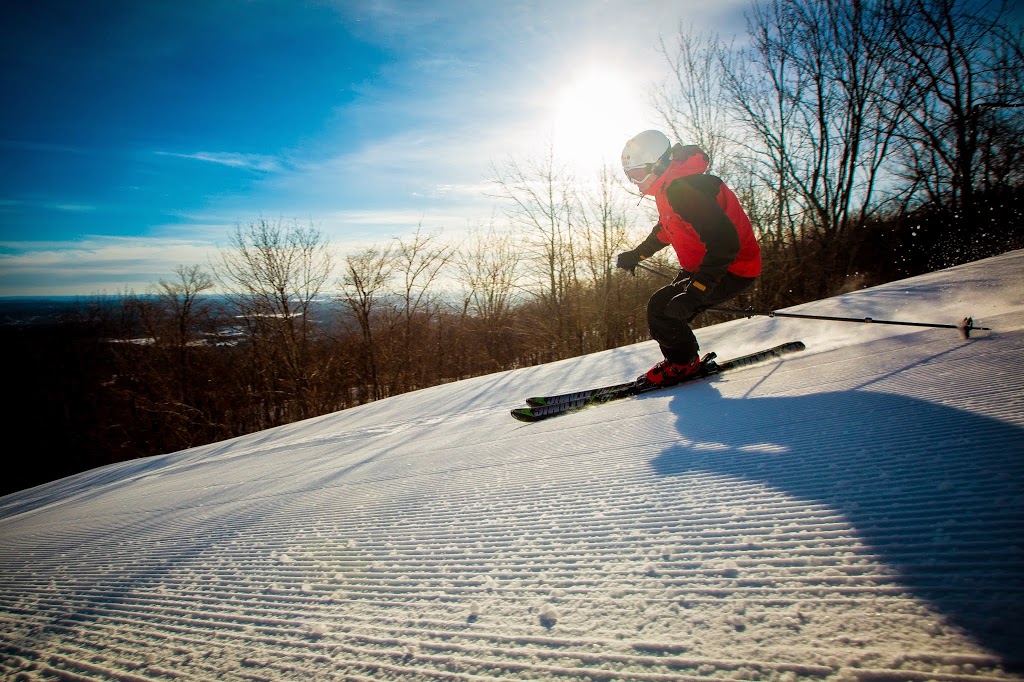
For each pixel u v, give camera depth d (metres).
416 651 1.01
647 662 0.84
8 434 23.14
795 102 13.91
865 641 0.77
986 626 0.74
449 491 2.17
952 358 2.36
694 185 2.96
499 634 1.01
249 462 4.99
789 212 14.30
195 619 1.39
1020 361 2.05
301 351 20.50
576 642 0.94
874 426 1.72
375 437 4.62
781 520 1.22
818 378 2.62
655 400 3.10
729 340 4.67
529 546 1.41
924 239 13.70
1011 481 1.15
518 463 2.39
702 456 1.84
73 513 4.46
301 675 1.01
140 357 23.14
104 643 1.35
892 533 1.05
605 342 15.57
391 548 1.63
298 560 1.70
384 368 20.69
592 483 1.83
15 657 1.36
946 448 1.41
